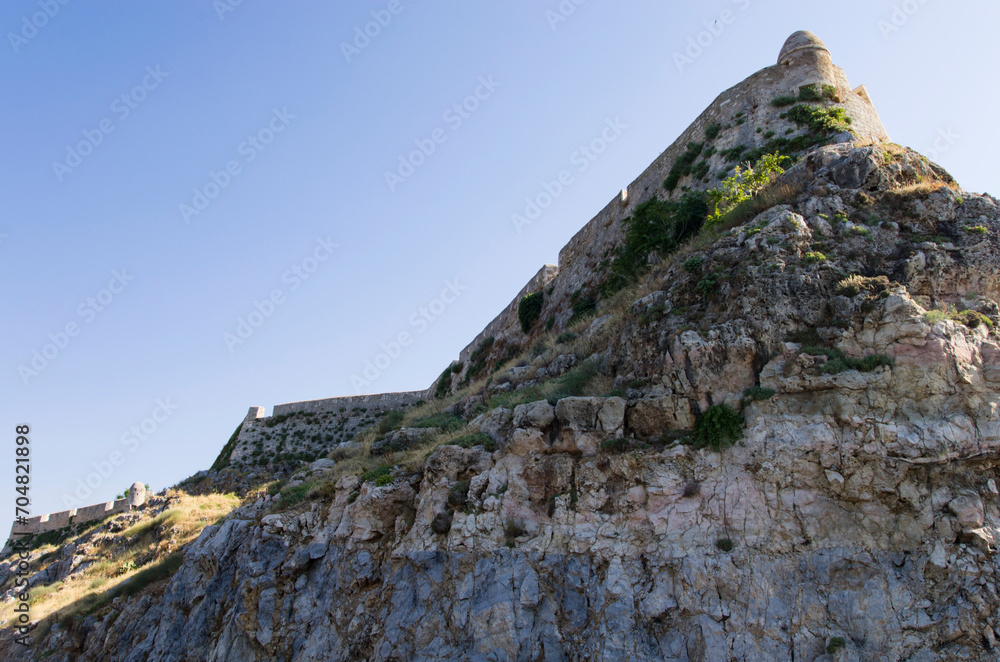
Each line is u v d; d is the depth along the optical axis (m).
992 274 13.66
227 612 18.09
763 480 12.33
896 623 10.66
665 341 14.97
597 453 14.16
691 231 24.98
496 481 14.84
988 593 10.45
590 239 38.00
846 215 15.15
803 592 11.25
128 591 24.67
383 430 30.97
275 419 52.34
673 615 11.67
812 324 13.59
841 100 30.17
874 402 12.25
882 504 11.65
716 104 33.22
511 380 24.61
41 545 47.34
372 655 14.27
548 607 12.73
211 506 39.75
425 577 14.46
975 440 11.56
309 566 17.33
